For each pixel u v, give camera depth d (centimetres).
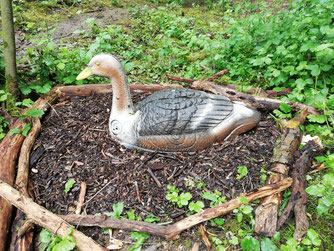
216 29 206
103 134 108
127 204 86
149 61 168
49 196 88
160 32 204
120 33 196
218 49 167
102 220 78
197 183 91
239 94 123
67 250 69
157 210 85
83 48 167
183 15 240
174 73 158
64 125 113
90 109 122
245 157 97
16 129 103
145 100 100
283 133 102
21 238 74
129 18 226
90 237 76
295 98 125
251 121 101
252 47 157
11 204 80
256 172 93
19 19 200
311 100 121
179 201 83
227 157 97
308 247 74
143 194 88
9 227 78
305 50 122
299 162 93
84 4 244
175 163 96
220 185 90
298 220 78
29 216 76
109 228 80
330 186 83
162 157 98
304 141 107
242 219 82
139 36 196
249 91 133
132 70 160
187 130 95
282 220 80
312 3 138
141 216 83
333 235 79
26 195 83
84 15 226
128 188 90
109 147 103
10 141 100
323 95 120
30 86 127
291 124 105
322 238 78
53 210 85
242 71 146
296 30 138
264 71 146
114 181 92
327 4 126
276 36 143
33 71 141
